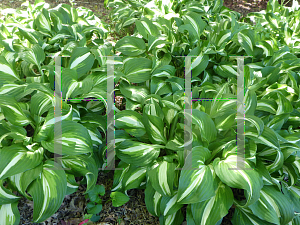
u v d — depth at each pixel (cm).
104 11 377
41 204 125
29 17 269
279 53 213
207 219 129
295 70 210
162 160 152
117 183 159
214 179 135
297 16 294
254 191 128
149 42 202
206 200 134
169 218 146
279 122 160
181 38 223
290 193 153
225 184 139
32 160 132
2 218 132
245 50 210
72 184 144
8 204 136
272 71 198
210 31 239
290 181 151
